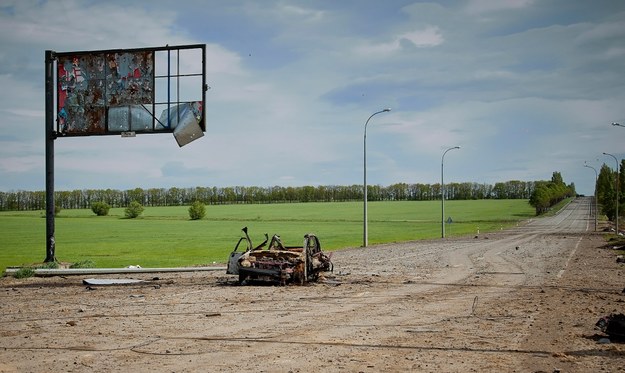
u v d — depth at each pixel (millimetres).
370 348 10531
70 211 186875
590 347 10648
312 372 8805
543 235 75875
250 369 8969
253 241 63531
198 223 111000
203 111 24234
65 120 25219
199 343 10930
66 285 21594
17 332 12000
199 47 24250
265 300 17281
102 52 24797
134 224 107750
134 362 9398
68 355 9891
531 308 15703
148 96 24547
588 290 20047
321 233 80562
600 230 89938
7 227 96938
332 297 18078
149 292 19312
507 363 9422
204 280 23562
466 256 39312
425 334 11914
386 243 59281
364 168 52688
